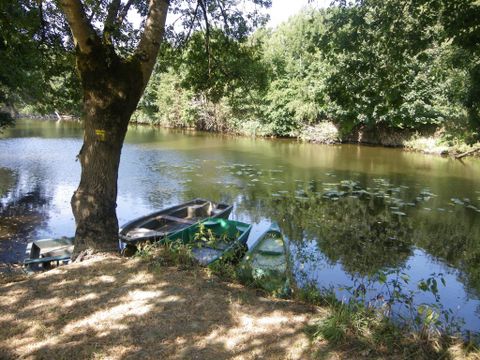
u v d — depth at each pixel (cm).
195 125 4094
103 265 441
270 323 331
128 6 561
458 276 750
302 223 1079
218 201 1299
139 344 297
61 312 340
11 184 1446
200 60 890
